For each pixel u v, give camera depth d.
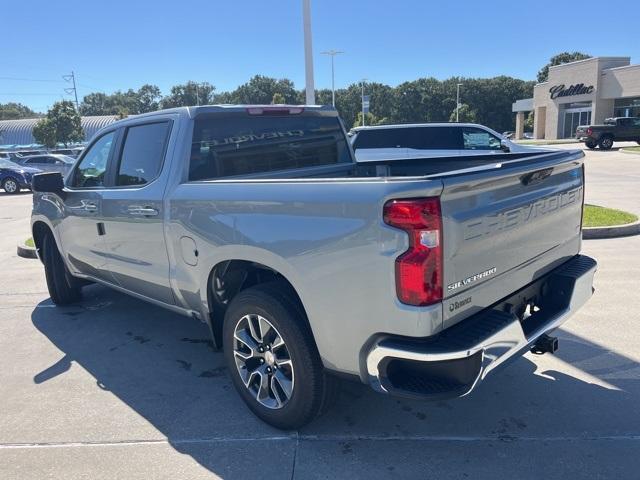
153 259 4.02
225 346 3.51
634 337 4.53
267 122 4.32
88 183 4.87
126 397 3.88
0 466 3.08
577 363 4.10
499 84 105.12
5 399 3.89
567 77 48.09
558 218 3.45
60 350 4.78
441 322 2.54
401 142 11.37
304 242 2.85
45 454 3.19
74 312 5.78
